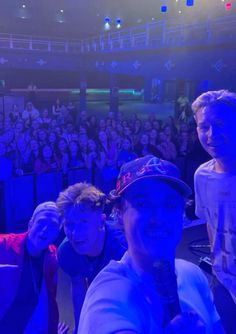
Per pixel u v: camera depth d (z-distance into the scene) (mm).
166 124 9266
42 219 2299
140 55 17516
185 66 14125
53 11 30859
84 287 2379
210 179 2088
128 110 27344
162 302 906
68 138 7129
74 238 2014
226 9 16031
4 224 5539
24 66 22266
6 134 7148
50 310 2521
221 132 1869
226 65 11820
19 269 2389
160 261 927
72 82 33375
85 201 1961
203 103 1940
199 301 1060
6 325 2467
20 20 30344
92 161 6383
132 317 845
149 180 949
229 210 2014
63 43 24781
